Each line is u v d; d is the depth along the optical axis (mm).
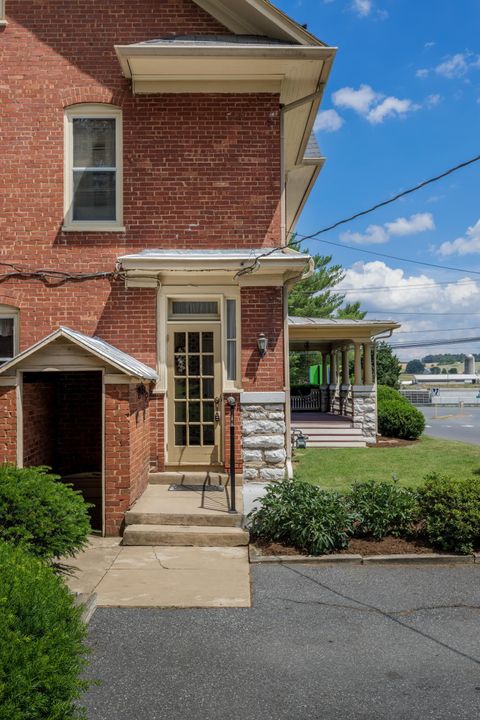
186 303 8906
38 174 8664
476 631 4672
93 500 8828
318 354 39875
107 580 5754
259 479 7949
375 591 5520
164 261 7941
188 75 8570
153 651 4320
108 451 7148
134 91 8656
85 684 2977
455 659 4215
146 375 7625
